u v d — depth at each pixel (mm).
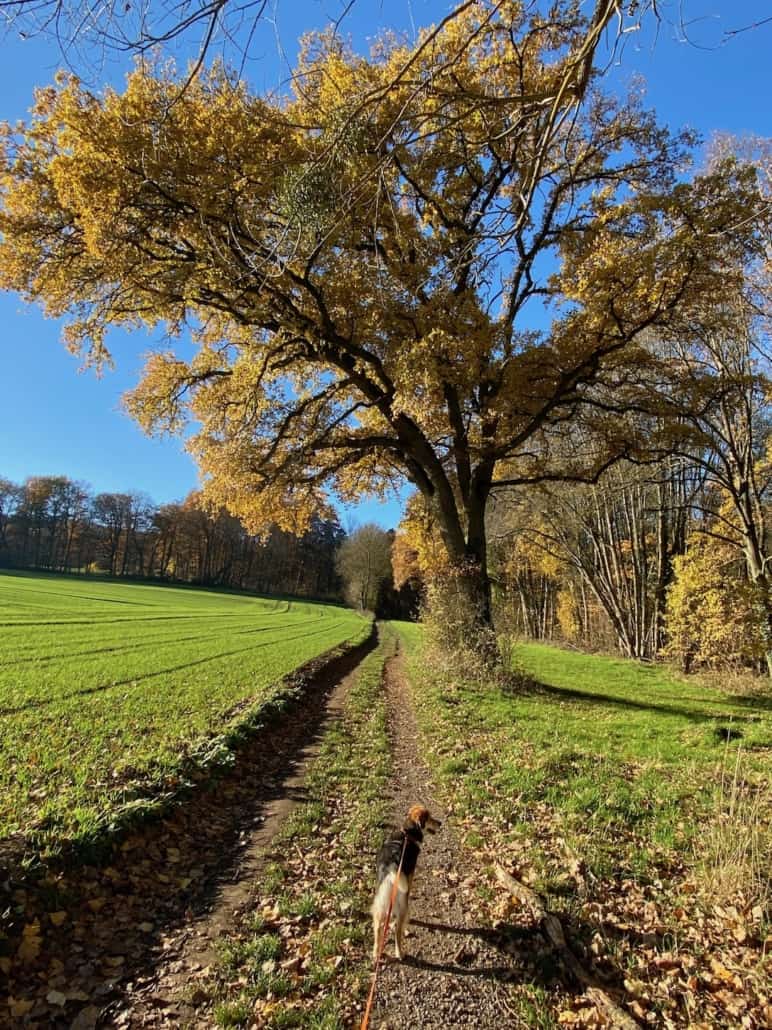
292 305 13562
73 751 8445
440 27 2777
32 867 4789
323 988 4148
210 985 4125
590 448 21250
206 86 10758
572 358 15891
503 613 18406
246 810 7582
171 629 33031
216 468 17953
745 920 4844
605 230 15359
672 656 25688
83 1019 3750
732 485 22078
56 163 11398
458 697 14570
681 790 7988
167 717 10938
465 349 13398
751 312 18828
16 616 32094
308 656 23500
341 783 8648
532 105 3305
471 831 6816
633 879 5594
